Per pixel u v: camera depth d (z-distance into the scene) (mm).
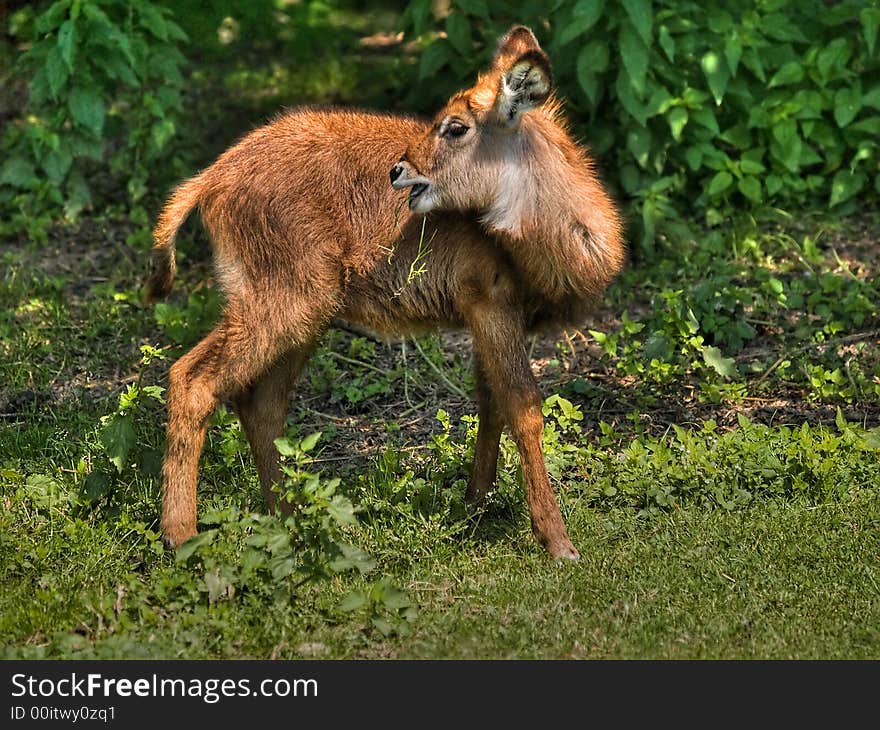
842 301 13797
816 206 16438
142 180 16875
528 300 10125
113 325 14094
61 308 14273
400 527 10148
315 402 12977
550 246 9781
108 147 18625
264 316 9953
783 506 10492
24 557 9531
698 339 12594
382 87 20328
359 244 10031
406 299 10148
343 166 10055
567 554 9844
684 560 9750
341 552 9094
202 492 10945
